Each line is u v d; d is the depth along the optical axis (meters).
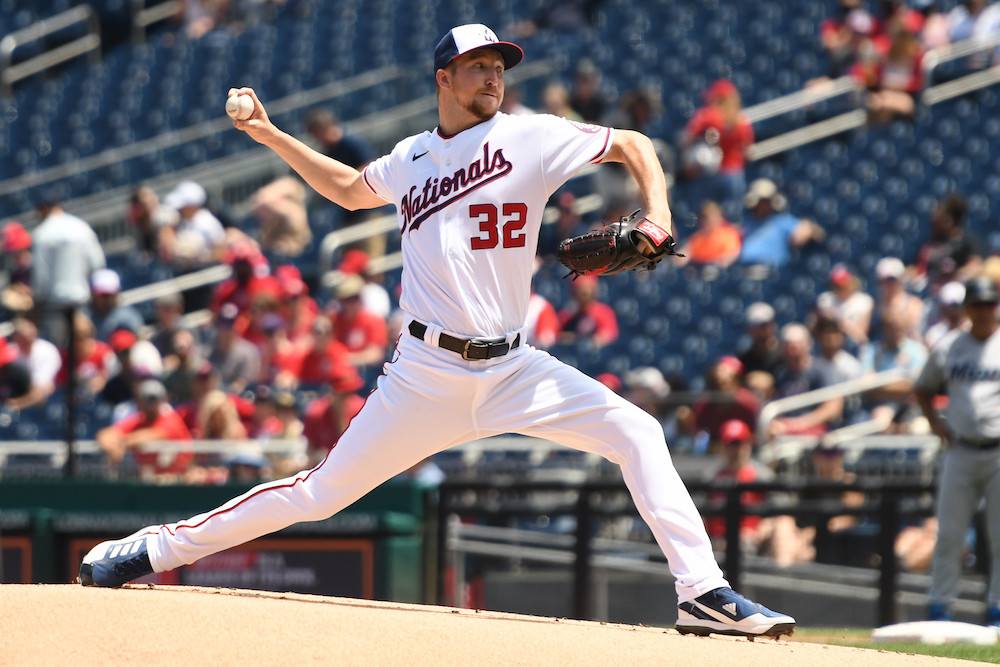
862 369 38.06
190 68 67.50
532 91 60.41
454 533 32.34
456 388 15.23
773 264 47.84
